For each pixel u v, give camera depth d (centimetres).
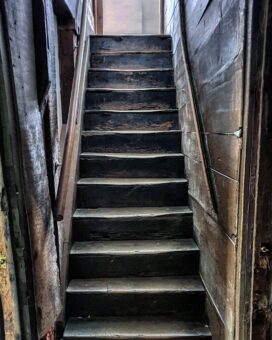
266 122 104
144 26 483
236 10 120
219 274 151
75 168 222
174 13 292
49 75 138
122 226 213
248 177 111
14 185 94
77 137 232
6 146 91
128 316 185
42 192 121
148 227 214
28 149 107
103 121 271
